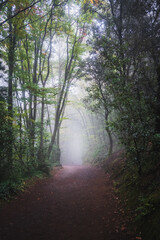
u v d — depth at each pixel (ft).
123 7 32.48
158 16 32.32
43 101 34.14
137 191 16.33
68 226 13.16
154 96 17.53
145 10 28.30
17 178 23.07
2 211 15.58
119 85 19.24
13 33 28.17
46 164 36.27
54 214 15.49
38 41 37.17
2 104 23.86
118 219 13.97
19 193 20.61
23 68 39.29
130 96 17.56
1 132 21.36
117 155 40.24
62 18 42.96
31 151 30.40
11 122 25.02
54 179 32.63
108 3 37.32
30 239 11.14
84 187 25.72
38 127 34.83
